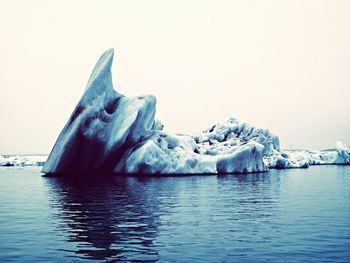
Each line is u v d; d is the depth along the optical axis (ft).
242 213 47.32
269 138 186.09
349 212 47.60
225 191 75.36
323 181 103.55
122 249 29.58
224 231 36.27
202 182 97.66
